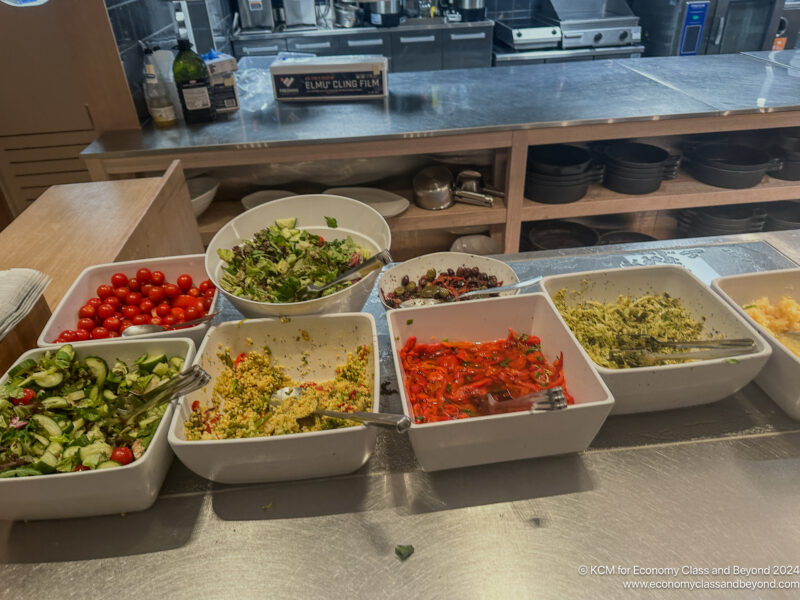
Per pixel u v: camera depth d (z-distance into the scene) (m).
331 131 2.12
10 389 0.75
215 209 2.41
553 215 2.35
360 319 0.89
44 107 2.57
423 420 0.78
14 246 1.22
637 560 0.66
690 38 3.63
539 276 1.17
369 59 2.42
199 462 0.70
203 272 1.12
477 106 2.32
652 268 1.00
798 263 1.17
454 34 3.78
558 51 3.70
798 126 2.24
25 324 0.89
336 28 3.85
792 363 0.78
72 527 0.72
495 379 0.88
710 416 0.84
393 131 2.09
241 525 0.72
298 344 0.92
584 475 0.77
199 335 0.93
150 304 1.05
